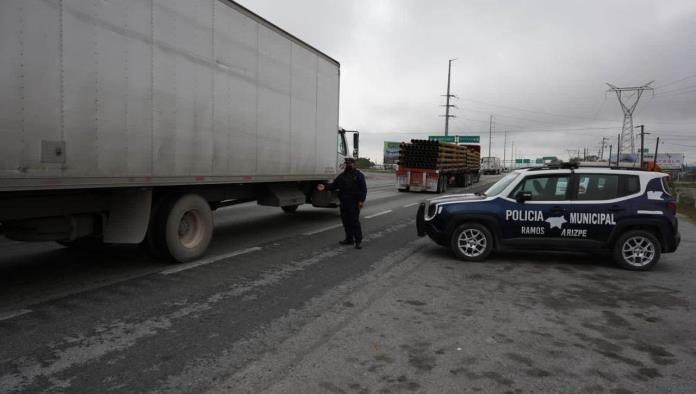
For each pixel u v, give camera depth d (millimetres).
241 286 5922
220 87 7574
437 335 4398
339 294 5660
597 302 5562
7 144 4480
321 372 3596
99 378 3434
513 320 4859
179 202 6945
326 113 11758
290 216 13266
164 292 5594
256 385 3371
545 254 8477
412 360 3844
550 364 3816
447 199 8242
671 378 3604
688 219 15852
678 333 4566
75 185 5176
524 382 3500
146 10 6047
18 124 4566
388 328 4555
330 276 6527
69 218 5781
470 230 7742
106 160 5547
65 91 5008
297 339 4238
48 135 4852
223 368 3635
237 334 4332
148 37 6094
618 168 7633
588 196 7477
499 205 7660
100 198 6027
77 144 5172
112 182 5648
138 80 5965
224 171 7797
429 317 4902
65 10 4980
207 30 7211
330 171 12164
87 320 4613
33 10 4660
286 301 5344
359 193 8625
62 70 4969
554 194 7570
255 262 7305
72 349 3928
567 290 6082
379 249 8648
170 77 6496
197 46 7004
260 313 4918
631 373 3682
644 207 7320
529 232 7559
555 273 7020
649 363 3871
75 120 5137
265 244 8875
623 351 4109
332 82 12031
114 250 8000
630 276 6910
